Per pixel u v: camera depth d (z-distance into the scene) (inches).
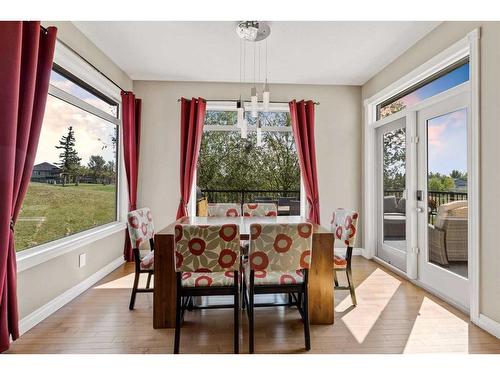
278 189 176.6
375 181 158.6
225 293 74.3
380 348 73.5
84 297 105.7
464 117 96.8
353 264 149.6
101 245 126.8
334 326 84.8
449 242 103.4
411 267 122.1
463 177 97.3
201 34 111.3
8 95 64.8
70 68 104.3
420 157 119.4
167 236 84.6
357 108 168.9
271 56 130.0
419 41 115.7
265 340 77.3
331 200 168.4
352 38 114.1
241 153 174.7
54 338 78.0
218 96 162.7
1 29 64.1
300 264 73.1
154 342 76.5
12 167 66.0
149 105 159.9
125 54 128.6
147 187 160.1
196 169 164.7
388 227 146.0
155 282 84.3
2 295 67.2
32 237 90.2
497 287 78.3
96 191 130.7
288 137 174.4
